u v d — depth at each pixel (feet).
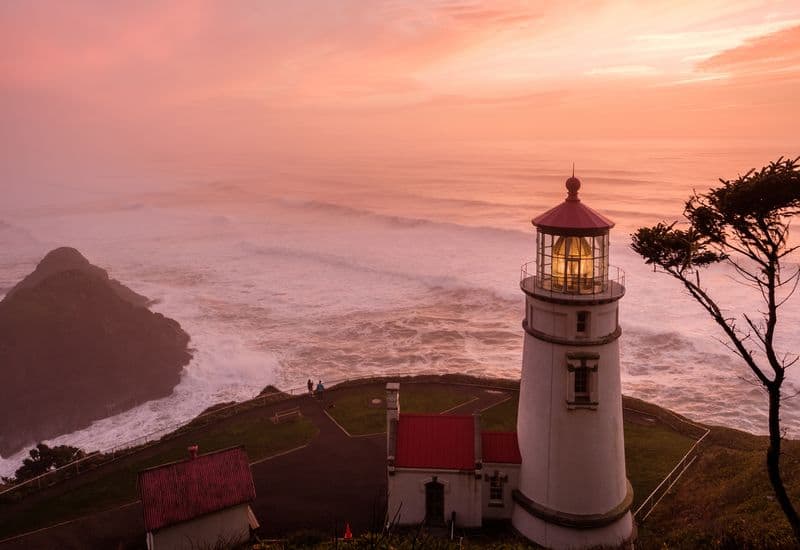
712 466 75.25
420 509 61.62
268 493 71.51
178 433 91.20
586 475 55.31
